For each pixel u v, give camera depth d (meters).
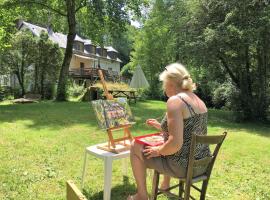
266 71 13.89
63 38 40.88
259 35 12.40
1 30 19.70
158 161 3.44
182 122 3.22
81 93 24.66
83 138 8.28
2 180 5.06
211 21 14.27
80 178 5.25
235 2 12.89
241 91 14.08
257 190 4.95
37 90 25.98
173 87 3.48
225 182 5.26
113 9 19.86
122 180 5.21
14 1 19.72
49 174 5.39
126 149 4.48
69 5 20.16
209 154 3.46
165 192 3.60
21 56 25.23
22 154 6.59
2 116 12.20
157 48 30.33
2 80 26.72
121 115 4.63
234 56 14.00
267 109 13.69
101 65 46.88
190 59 15.13
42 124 10.49
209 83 19.98
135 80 17.08
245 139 8.78
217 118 14.56
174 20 21.39
